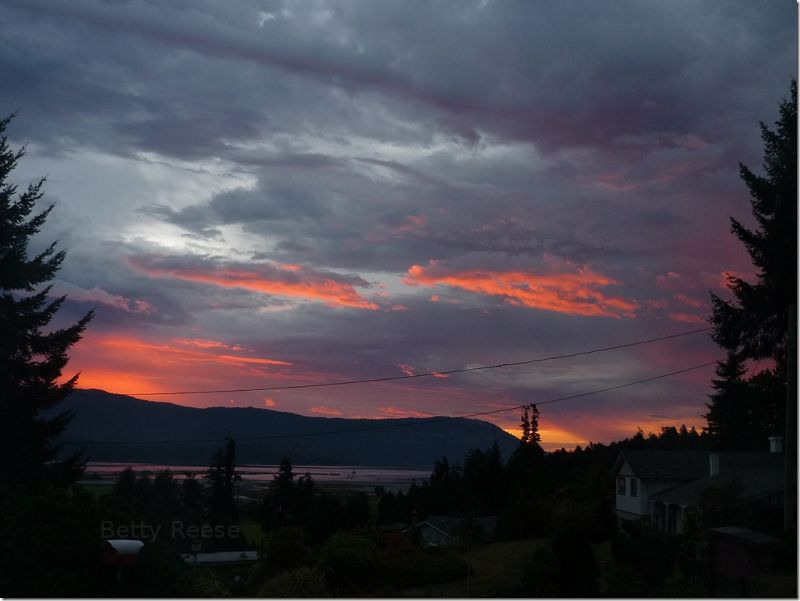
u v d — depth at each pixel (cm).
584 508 3247
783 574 1862
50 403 3684
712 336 3369
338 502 5366
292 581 2184
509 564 3059
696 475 4191
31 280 3766
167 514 2200
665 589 1908
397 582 2714
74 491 1855
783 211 3172
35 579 1647
